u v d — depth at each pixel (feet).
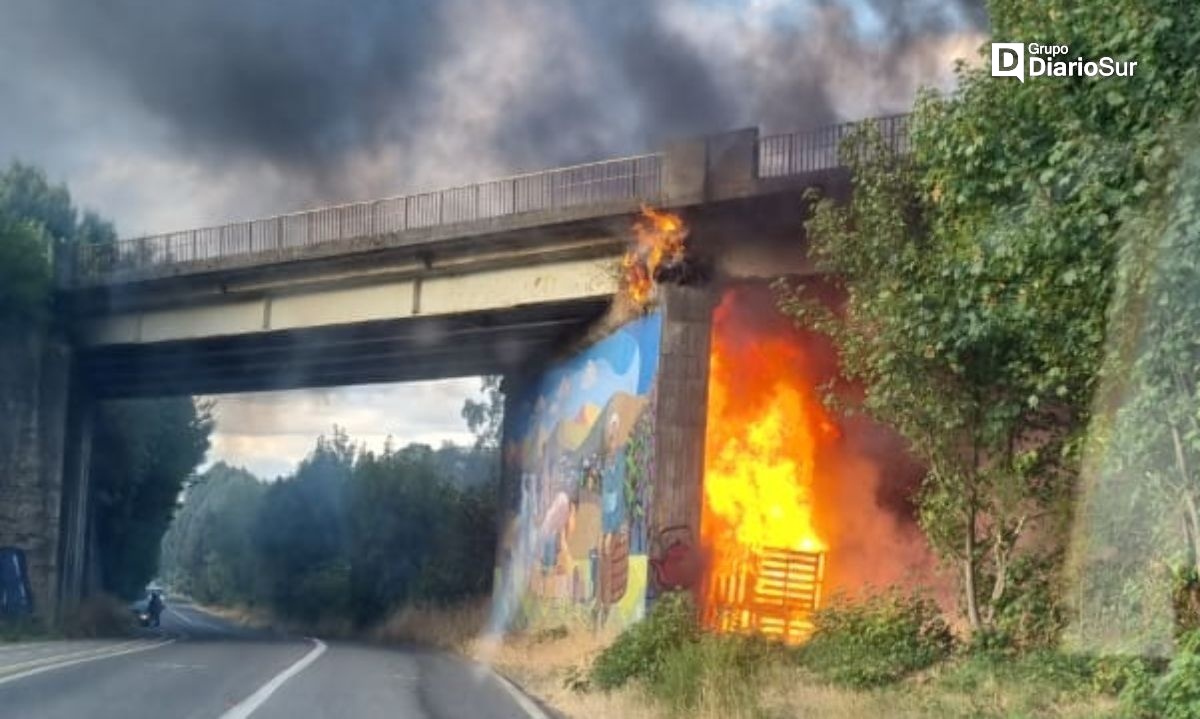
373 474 207.92
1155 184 35.04
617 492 98.99
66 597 154.40
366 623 201.67
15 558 140.97
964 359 48.39
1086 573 46.09
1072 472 47.85
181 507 241.35
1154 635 40.57
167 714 48.98
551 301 107.45
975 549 52.13
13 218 148.36
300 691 61.31
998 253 40.78
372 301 122.83
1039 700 43.42
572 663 81.51
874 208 52.31
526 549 131.34
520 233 105.09
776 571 88.53
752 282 91.50
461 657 108.17
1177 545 37.22
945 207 46.29
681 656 57.00
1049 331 41.91
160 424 214.28
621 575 95.40
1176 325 33.30
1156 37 36.04
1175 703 34.42
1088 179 36.76
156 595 203.00
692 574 86.79
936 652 53.16
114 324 146.20
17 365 143.74
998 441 49.93
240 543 326.24
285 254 125.39
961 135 43.09
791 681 53.72
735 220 89.92
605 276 103.09
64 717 47.11
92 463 172.35
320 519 243.81
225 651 98.53
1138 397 34.83
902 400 50.24
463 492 197.77
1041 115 40.73
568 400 117.50
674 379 89.66
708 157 90.07
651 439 90.53
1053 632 49.37
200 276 133.69
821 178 84.07
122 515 209.05
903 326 48.93
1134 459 36.22
